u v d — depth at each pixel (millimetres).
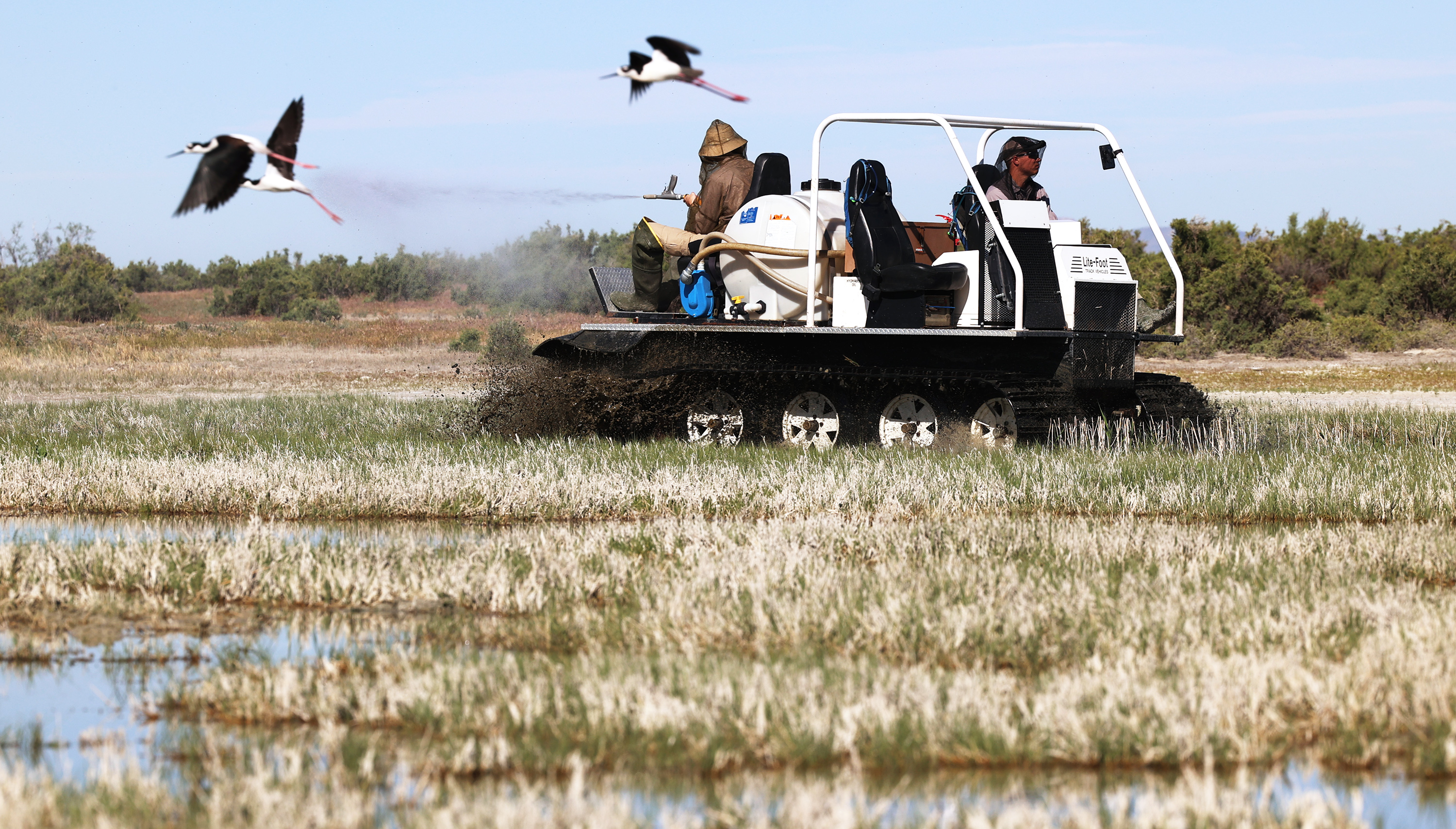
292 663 13875
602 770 10812
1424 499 25078
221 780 10219
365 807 9695
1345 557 18875
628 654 14000
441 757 10891
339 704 12195
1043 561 18672
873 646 14297
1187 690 12000
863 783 10688
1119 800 10039
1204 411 33594
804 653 13547
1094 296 30203
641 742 11211
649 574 17500
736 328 33562
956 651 13922
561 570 17750
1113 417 33188
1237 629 14273
